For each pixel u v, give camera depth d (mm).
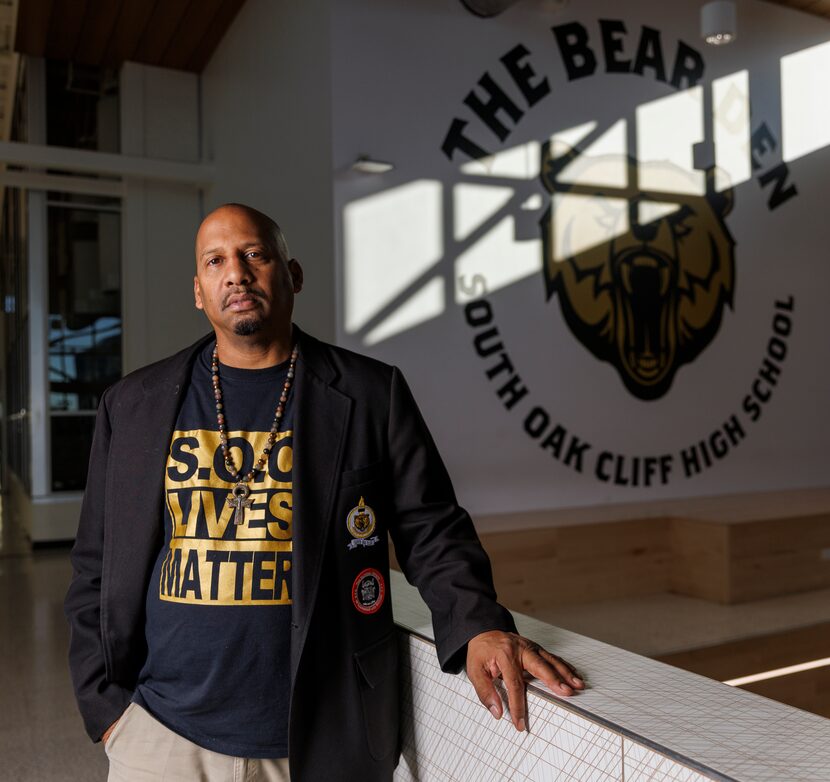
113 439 1346
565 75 5188
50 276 6941
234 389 1323
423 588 1316
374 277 4547
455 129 4801
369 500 1315
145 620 1323
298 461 1263
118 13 6016
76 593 1395
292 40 4957
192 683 1249
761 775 806
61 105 6938
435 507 1359
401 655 1436
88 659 1354
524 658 1137
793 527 4695
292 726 1192
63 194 6992
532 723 1091
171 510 1280
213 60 6844
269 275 1305
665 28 5602
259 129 5625
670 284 5590
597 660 1226
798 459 6180
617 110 5395
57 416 6973
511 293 4973
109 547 1317
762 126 6055
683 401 5641
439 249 4742
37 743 2836
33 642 4090
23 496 8102
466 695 1244
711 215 5797
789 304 6164
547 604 4387
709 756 855
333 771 1252
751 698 1036
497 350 4914
